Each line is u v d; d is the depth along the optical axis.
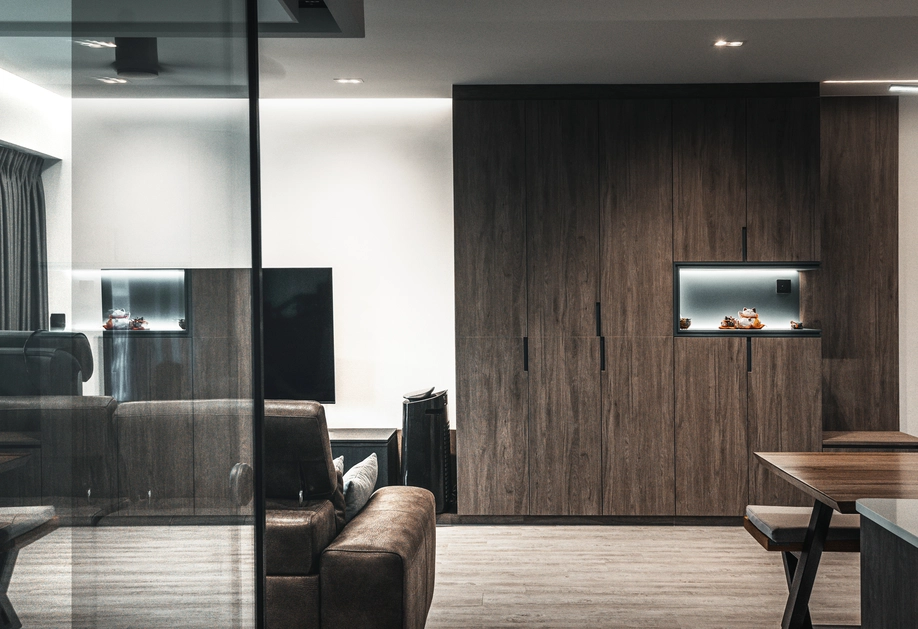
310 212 5.32
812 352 4.68
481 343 4.74
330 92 5.00
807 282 4.93
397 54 4.15
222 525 1.58
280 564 2.34
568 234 4.72
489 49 4.07
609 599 3.47
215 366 1.56
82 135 1.09
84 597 1.11
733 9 3.53
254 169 1.76
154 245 1.31
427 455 4.73
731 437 4.71
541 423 4.73
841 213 5.11
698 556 4.11
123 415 1.21
